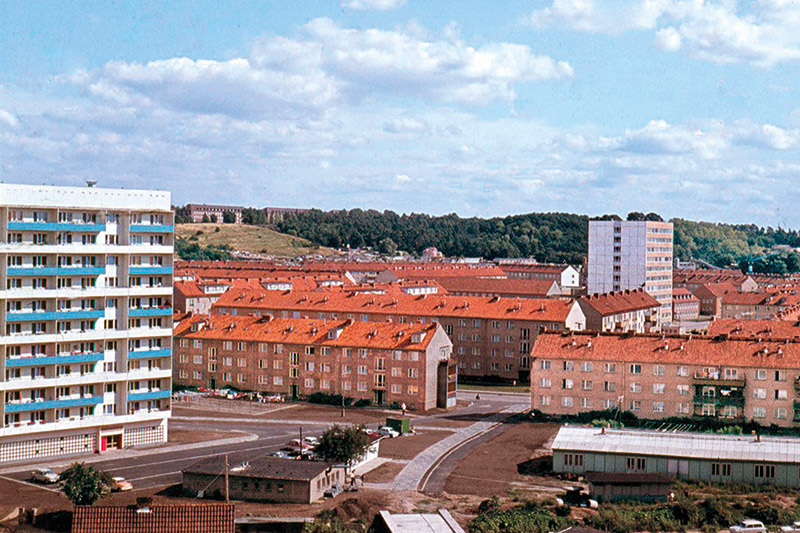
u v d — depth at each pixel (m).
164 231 159.38
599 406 175.75
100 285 151.62
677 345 173.75
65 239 148.50
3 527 112.06
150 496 124.12
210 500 123.19
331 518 113.44
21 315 141.75
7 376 140.88
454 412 191.75
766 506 121.12
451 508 120.62
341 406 198.62
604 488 127.25
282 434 166.75
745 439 144.38
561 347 179.88
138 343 156.00
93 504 117.94
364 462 145.62
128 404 154.00
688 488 133.12
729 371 167.62
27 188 143.38
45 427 143.75
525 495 127.62
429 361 194.88
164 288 158.00
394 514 115.19
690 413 169.38
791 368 163.38
